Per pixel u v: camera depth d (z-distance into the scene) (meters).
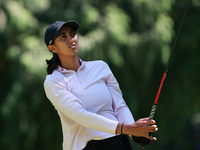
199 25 45.78
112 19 38.72
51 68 11.99
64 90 11.61
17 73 36.84
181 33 45.72
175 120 48.41
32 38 36.62
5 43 38.97
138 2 40.38
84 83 11.80
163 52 40.84
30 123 38.88
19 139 39.66
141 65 41.19
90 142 11.64
